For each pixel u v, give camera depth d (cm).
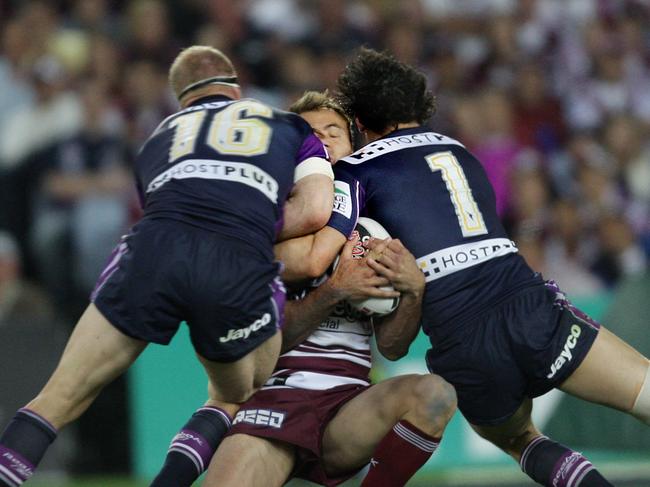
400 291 1482
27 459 1327
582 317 1491
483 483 2406
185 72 1562
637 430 2475
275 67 3762
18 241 3266
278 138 1462
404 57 3953
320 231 1480
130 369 2677
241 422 1495
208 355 1382
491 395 1472
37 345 2653
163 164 1440
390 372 2667
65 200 3219
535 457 1577
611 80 4256
